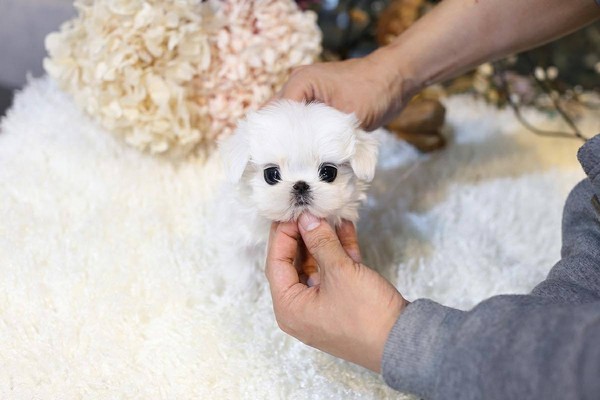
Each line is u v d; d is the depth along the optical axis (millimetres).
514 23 597
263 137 495
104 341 538
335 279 436
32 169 697
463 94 929
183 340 541
